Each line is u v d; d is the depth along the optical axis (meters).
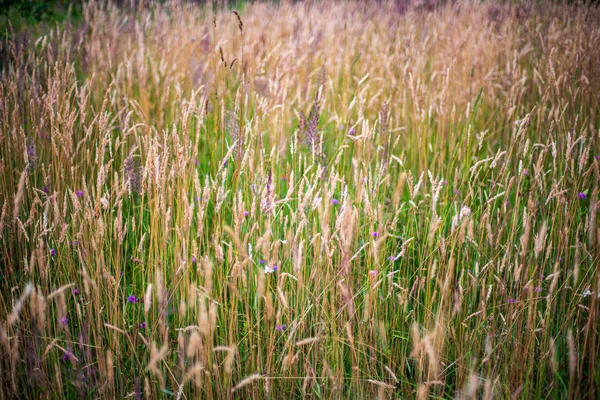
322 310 2.41
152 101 4.63
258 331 2.27
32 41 5.41
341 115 4.27
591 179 3.45
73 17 7.40
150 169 2.52
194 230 2.90
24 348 2.34
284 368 2.17
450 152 3.88
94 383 2.34
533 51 5.54
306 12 7.27
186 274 2.42
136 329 2.35
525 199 3.27
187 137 2.73
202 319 1.98
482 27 6.22
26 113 3.88
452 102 4.35
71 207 3.04
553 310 2.45
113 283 2.30
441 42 5.82
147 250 2.87
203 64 4.76
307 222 2.63
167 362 2.33
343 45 5.78
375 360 2.29
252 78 4.32
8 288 2.54
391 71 4.93
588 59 4.48
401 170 3.69
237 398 2.20
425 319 2.41
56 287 2.58
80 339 2.18
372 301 2.49
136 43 5.69
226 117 3.79
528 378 2.30
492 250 2.64
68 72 3.46
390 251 3.05
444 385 2.30
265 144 4.03
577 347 2.42
